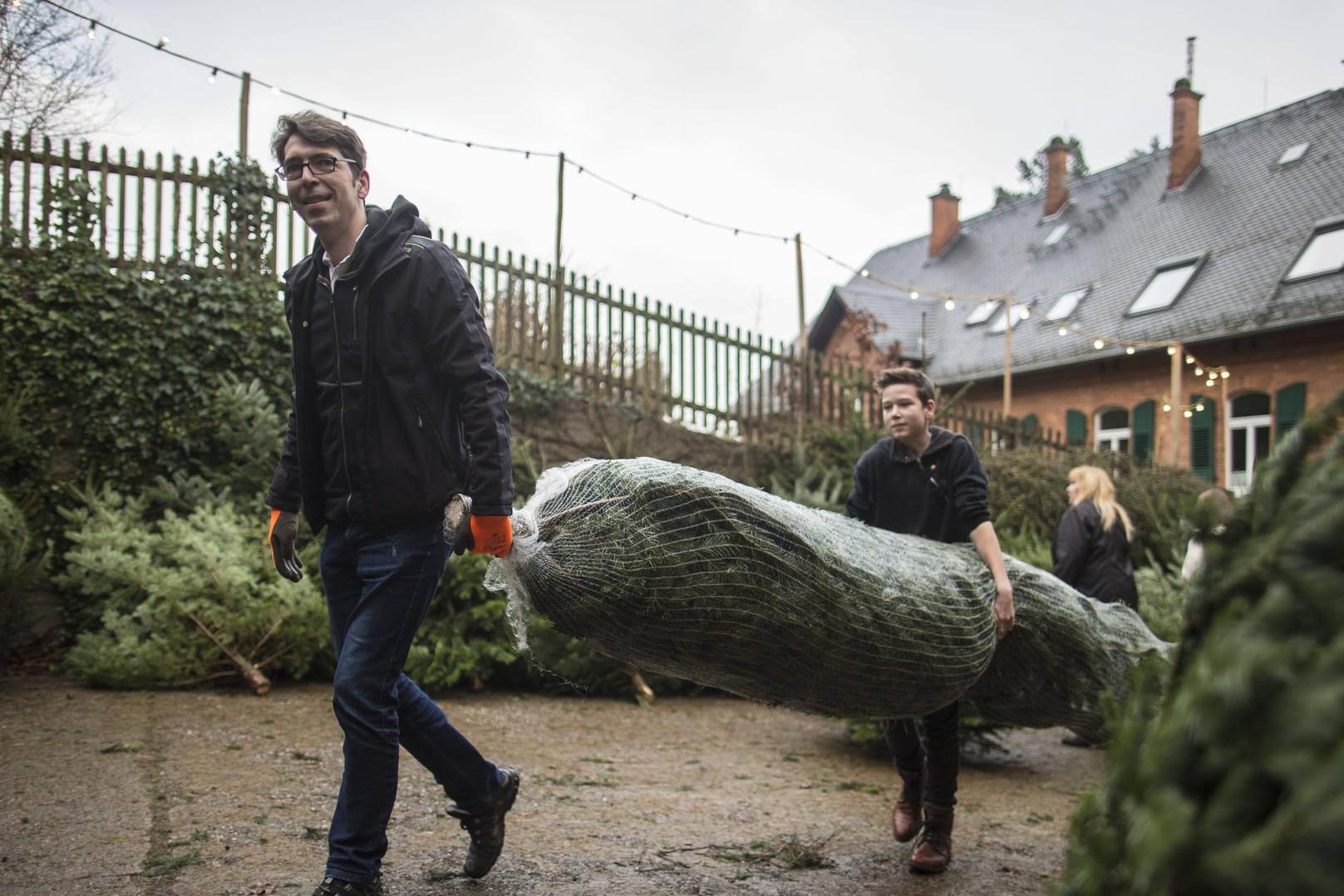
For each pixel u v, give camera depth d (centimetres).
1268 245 2080
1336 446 84
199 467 799
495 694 665
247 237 869
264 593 606
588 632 263
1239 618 77
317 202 268
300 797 384
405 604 266
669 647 264
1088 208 2702
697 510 255
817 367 1216
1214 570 87
